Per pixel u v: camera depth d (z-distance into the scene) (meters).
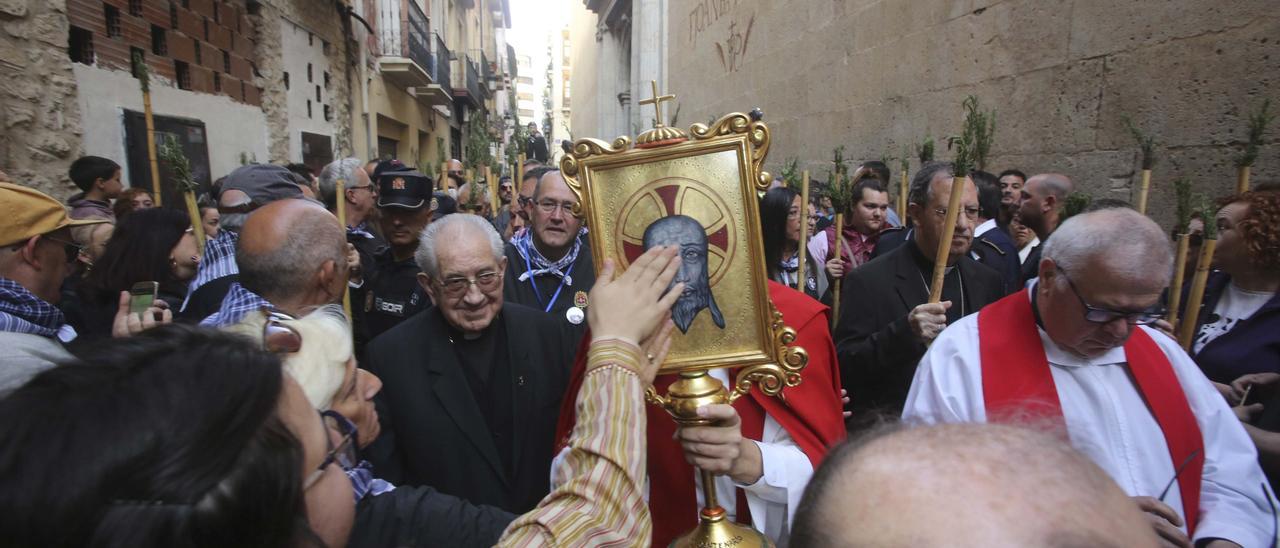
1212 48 3.56
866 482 0.60
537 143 10.41
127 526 0.55
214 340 0.71
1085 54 4.34
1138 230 1.47
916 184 2.70
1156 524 1.41
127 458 0.56
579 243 3.24
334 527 0.84
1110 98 4.16
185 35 5.96
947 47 5.70
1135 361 1.64
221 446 0.60
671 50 13.95
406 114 15.83
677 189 1.34
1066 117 4.48
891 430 0.67
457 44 22.80
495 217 5.60
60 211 1.91
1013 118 4.97
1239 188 2.62
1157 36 3.85
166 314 1.91
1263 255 1.99
